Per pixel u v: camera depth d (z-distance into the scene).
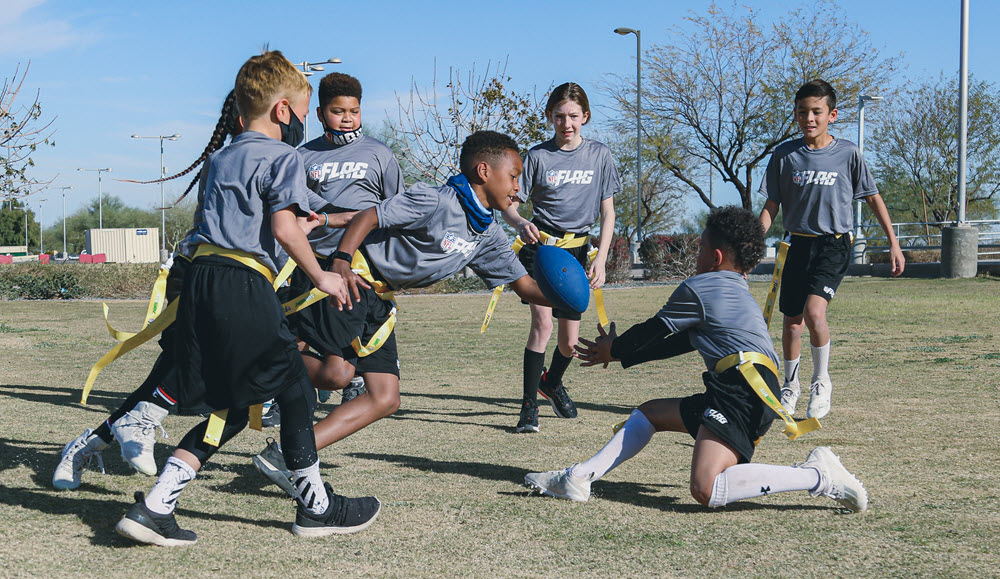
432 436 4.85
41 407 5.57
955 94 36.22
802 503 3.40
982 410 5.30
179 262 3.90
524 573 2.60
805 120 5.67
